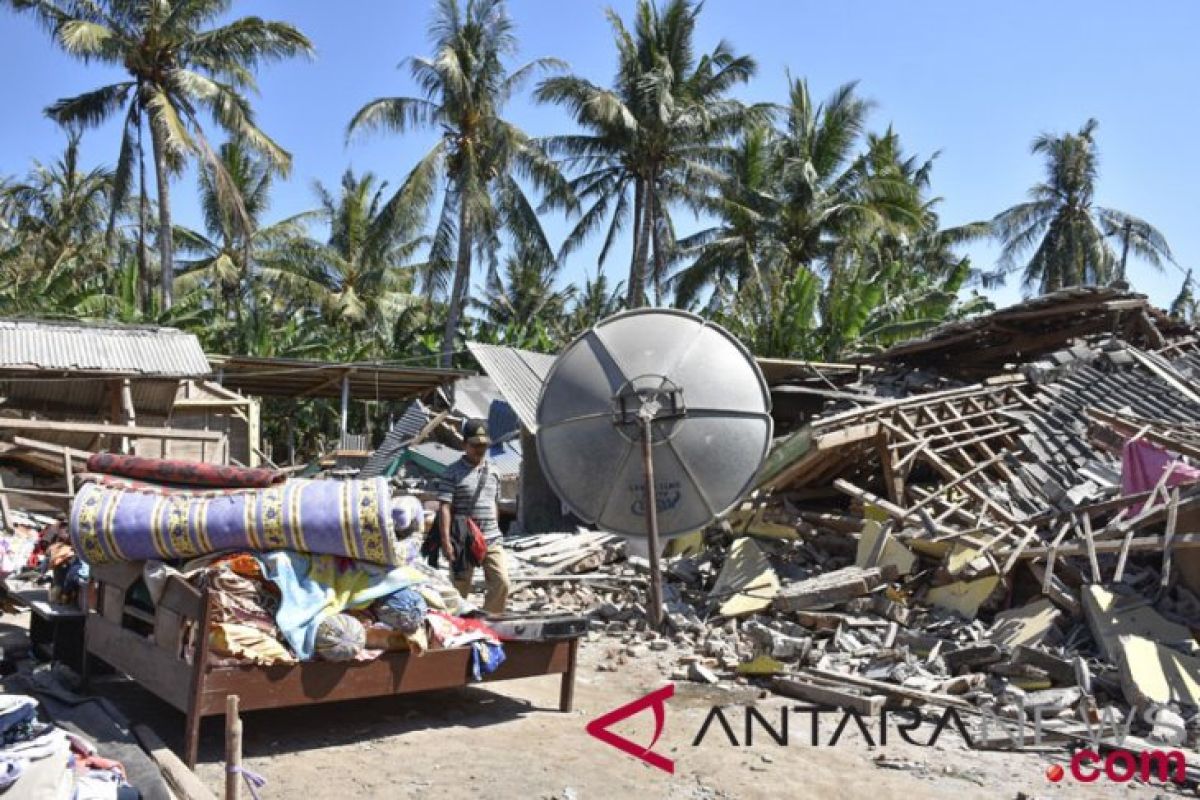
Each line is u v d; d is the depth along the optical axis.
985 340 14.88
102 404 16.92
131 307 26.39
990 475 10.58
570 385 9.46
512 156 29.80
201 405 19.56
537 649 5.94
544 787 4.77
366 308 37.78
